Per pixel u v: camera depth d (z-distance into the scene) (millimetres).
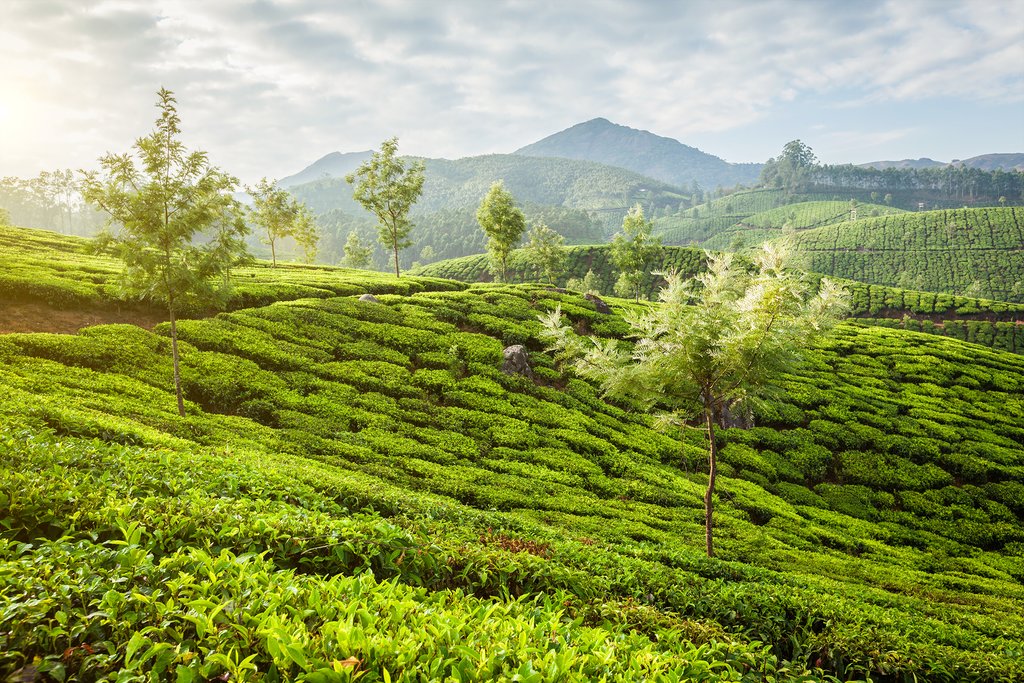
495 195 81688
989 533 31594
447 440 29359
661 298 18984
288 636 4770
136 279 23375
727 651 9156
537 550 14180
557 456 30250
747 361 17953
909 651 12156
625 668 6074
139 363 29422
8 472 8711
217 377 29734
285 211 88000
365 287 57406
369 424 29109
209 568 6203
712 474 19672
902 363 53875
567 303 56469
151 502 8828
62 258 50750
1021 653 13422
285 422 27234
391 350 39219
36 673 4863
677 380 18781
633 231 88000
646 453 34469
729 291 19359
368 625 5434
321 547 8375
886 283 183375
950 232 197375
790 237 17953
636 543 20344
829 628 13023
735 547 23031
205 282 24172
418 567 9352
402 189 67188
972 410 45844
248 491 12203
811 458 37688
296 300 45750
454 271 187625
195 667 4672
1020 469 37406
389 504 14977
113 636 5207
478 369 39125
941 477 36594
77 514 7746
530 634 6156
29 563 5945
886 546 28422
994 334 110062
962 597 22172
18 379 23297
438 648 5301
